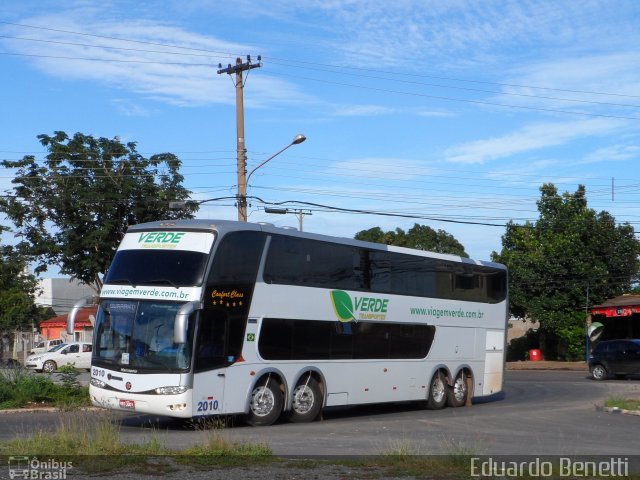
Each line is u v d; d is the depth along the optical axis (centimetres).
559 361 4922
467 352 2394
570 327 4875
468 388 2409
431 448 1337
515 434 1630
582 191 4947
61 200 2530
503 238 5150
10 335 5472
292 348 1795
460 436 1570
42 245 2534
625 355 3547
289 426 1734
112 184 2600
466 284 2412
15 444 1177
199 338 1588
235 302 1667
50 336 6644
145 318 1617
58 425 1541
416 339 2184
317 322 1864
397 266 2133
